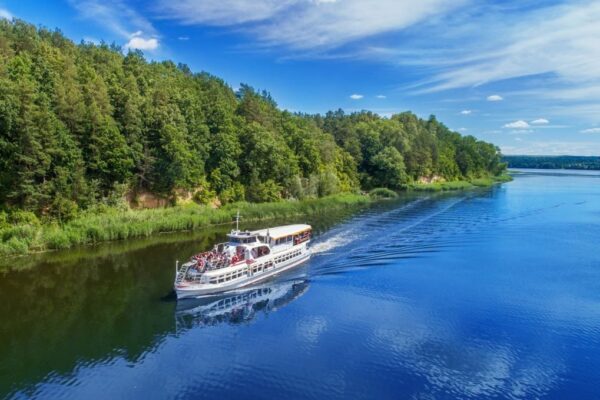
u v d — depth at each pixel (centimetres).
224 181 9188
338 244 6238
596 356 3177
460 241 6569
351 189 12669
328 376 2888
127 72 10088
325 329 3559
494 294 4341
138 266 5228
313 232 7038
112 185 7531
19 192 6144
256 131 9981
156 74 11462
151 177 8012
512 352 3222
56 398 2667
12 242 5622
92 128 7219
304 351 3206
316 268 5144
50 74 7438
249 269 4578
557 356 3173
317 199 10294
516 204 10856
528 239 6775
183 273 4359
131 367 3006
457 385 2806
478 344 3325
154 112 8288
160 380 2852
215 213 8019
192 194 8850
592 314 3884
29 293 4344
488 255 5803
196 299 4175
